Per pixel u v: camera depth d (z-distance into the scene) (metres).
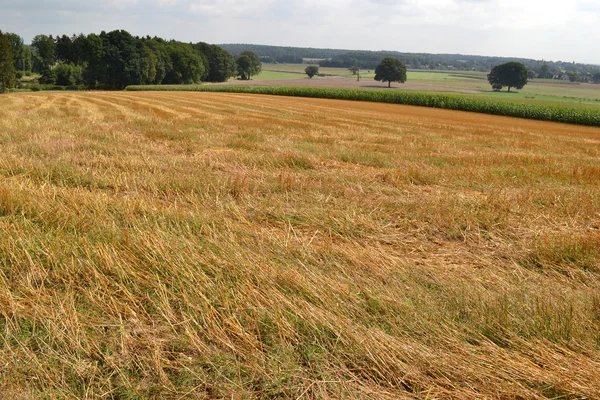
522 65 106.38
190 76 102.31
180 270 3.81
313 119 23.45
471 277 4.26
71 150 9.91
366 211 6.30
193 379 2.66
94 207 5.45
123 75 90.06
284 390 2.61
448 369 2.77
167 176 7.55
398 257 4.68
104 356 2.78
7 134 11.54
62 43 126.56
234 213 5.82
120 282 3.61
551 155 14.86
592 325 3.34
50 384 2.55
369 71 171.62
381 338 3.01
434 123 26.62
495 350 2.97
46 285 3.58
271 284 3.67
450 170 10.09
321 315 3.20
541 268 4.70
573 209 6.98
